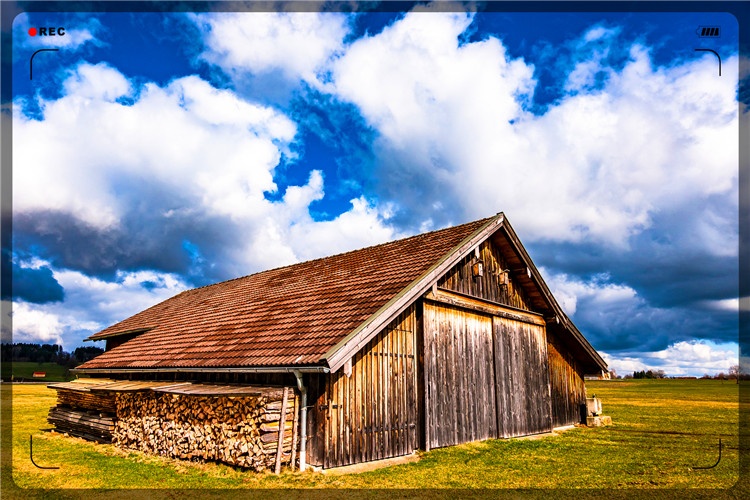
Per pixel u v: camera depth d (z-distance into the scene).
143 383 14.35
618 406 28.30
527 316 17.09
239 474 9.81
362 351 11.09
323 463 9.98
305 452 10.30
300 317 12.51
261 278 20.58
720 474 10.27
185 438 11.54
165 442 12.11
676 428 18.03
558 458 11.83
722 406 28.09
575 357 19.95
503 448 13.01
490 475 10.00
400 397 11.83
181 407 11.86
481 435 13.94
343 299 12.50
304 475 9.65
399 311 11.25
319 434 10.20
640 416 22.55
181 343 15.14
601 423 18.78
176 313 20.75
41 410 23.33
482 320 14.91
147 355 15.60
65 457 12.04
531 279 16.84
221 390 10.84
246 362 11.06
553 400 18.12
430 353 12.68
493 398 14.71
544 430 16.73
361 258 16.62
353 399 10.70
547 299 17.42
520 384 16.05
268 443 9.78
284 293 15.76
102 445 13.90
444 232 15.84
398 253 15.20
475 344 14.41
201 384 12.66
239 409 10.33
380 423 11.20
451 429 12.92
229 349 12.52
